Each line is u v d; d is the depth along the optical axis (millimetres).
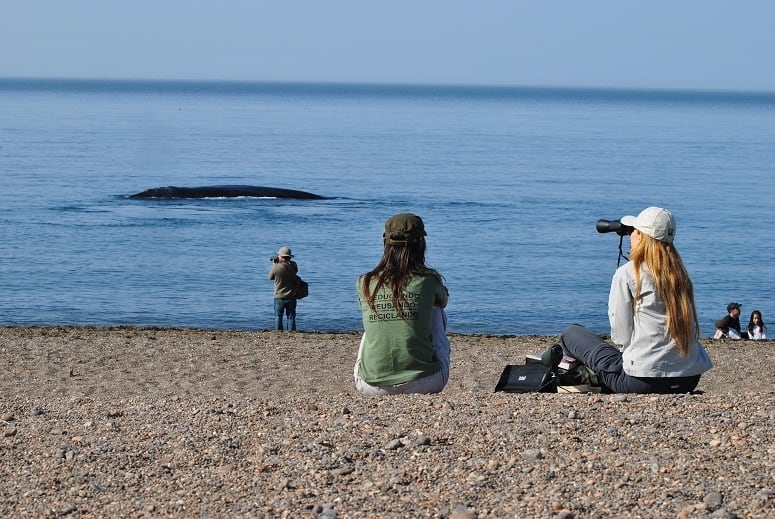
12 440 7113
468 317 28391
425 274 8414
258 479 6152
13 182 61000
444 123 171375
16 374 14898
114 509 5805
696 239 43531
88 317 27031
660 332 8219
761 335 22875
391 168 77688
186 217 47219
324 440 6824
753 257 39281
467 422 7129
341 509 5617
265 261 36125
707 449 6422
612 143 117562
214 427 7258
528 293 31734
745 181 70875
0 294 29609
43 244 38500
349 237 42344
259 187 56031
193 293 30516
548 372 8750
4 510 5840
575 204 55375
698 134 145125
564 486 5820
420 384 8305
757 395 7957
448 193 60000
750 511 5359
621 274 8297
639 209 53719
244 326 26438
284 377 14930
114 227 43375
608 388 8484
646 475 5965
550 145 111812
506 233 44156
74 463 6562
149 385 14211
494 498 5688
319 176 70500
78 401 8461
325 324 26828
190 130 132500
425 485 5941
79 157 81562
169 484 6156
